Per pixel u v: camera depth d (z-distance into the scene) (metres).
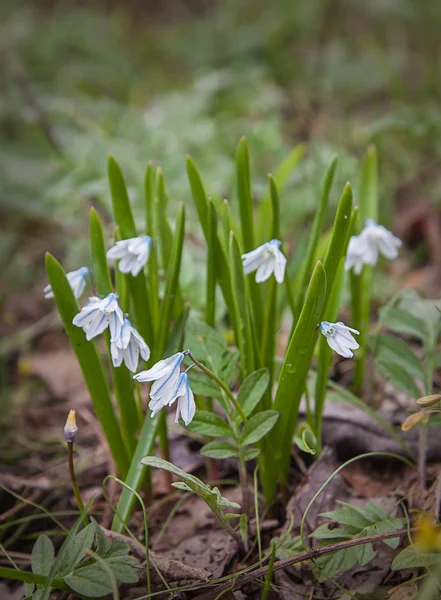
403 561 0.46
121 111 1.02
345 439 0.55
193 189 0.50
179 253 0.49
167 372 0.45
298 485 0.53
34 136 0.98
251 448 0.51
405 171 0.86
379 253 0.71
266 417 0.48
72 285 0.50
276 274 0.47
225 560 0.50
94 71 1.24
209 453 0.48
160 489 0.56
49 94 1.13
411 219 0.77
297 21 1.30
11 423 0.64
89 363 0.50
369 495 0.53
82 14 1.43
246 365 0.50
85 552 0.46
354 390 0.59
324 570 0.47
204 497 0.46
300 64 1.20
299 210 0.72
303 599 0.47
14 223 0.88
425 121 0.75
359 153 0.90
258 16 1.43
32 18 1.38
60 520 0.54
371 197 0.57
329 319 0.50
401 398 0.59
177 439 0.58
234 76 1.04
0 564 0.52
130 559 0.47
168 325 0.50
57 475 0.58
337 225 0.47
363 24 1.43
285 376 0.48
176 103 0.88
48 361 0.69
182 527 0.53
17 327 0.74
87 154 0.79
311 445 0.51
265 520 0.52
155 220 0.52
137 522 0.54
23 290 0.78
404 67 1.21
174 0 1.64
